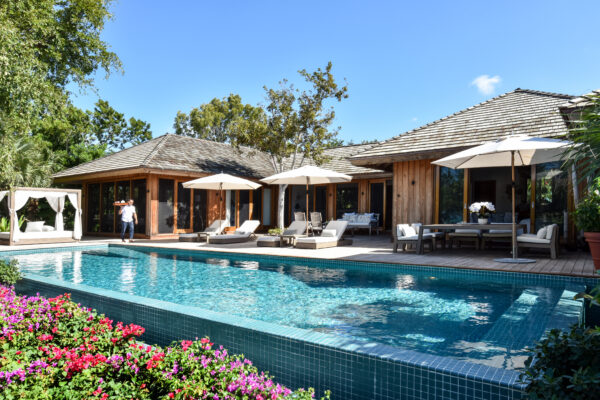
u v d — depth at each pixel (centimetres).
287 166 2186
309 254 996
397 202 1320
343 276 783
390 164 1462
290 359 319
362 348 292
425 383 258
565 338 183
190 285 704
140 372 229
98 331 295
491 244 1140
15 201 1316
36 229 1465
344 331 425
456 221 1195
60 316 328
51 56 1691
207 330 376
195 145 1959
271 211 2192
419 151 1208
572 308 401
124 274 830
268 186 2173
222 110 4447
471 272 729
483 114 1318
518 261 805
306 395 209
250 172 1955
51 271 878
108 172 1609
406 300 571
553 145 731
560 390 162
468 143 1155
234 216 1966
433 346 370
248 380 212
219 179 1393
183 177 1720
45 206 2044
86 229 1880
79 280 765
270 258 1002
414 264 796
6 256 1136
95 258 1103
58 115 1551
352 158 1350
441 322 455
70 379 223
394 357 273
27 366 228
